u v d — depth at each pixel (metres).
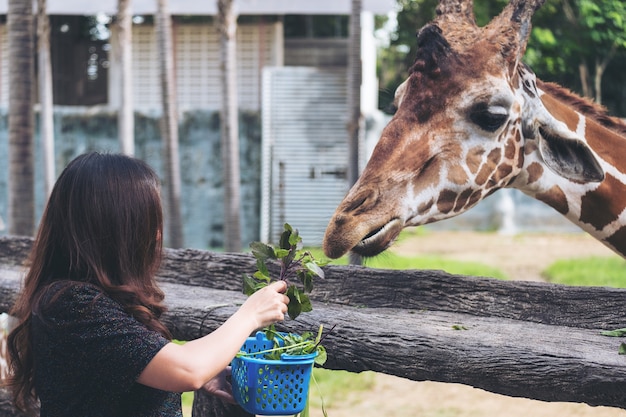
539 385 2.36
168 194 10.30
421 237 15.56
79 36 15.73
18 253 4.49
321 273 2.38
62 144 13.41
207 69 14.28
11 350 2.39
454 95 2.90
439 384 6.58
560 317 2.89
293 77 13.41
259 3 13.06
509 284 3.00
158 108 13.34
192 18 14.31
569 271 10.55
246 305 2.29
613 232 3.23
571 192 3.16
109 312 2.16
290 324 2.90
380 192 2.86
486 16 13.88
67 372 2.16
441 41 2.93
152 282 2.34
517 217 16.28
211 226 13.33
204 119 13.23
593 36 12.83
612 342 2.58
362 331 2.74
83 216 2.23
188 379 2.12
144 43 14.35
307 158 13.44
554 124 3.01
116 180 2.25
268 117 13.39
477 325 2.83
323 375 6.71
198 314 3.12
